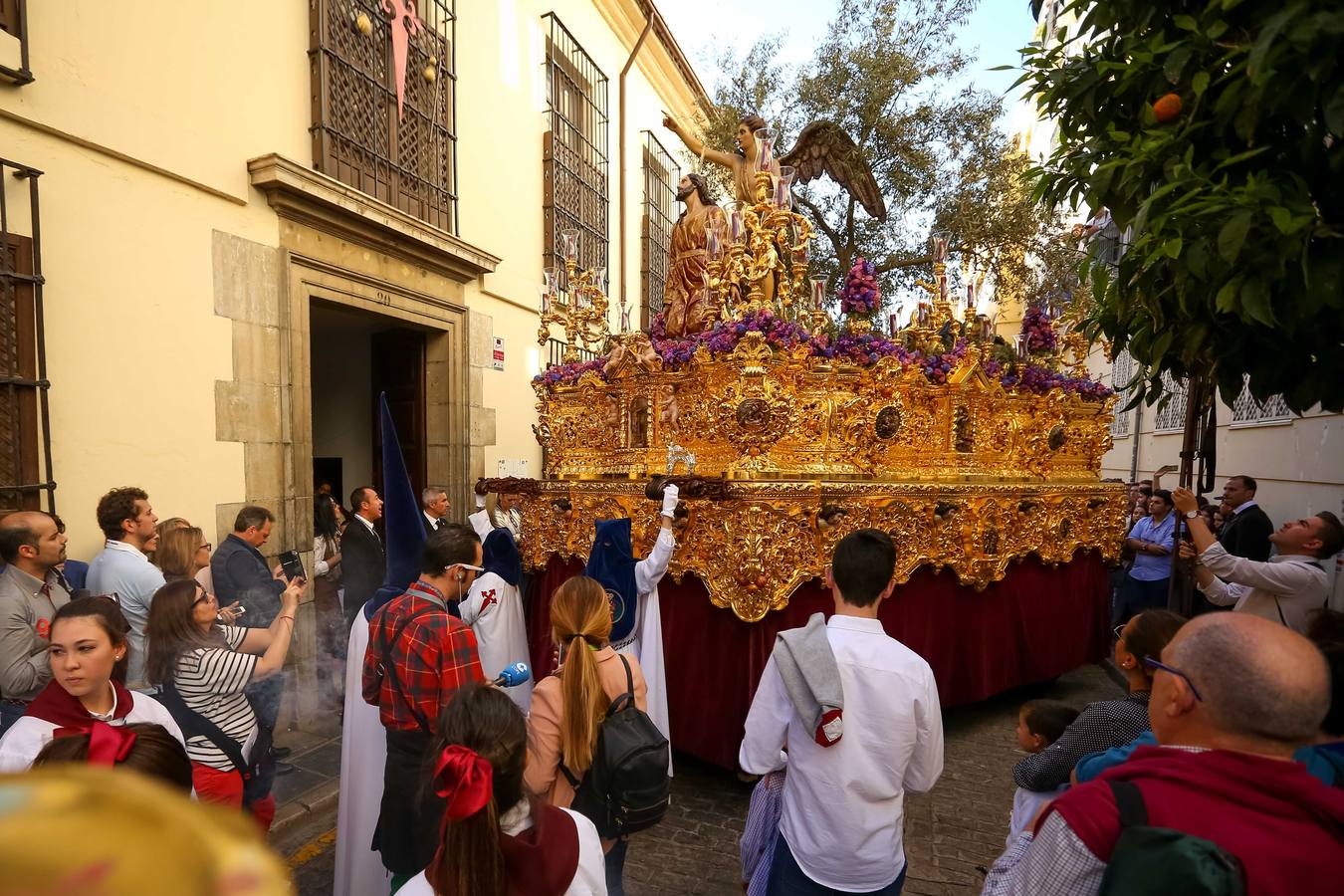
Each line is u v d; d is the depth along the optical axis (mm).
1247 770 1190
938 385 5051
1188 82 1943
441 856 1410
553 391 5793
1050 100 2336
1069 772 2139
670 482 3922
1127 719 2062
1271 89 1666
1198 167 1855
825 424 4426
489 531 4949
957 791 4242
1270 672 1235
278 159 5227
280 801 3920
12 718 2691
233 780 2607
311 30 5883
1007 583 5543
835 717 1906
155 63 4621
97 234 4289
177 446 4770
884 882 2029
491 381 8422
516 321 8953
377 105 6574
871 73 9570
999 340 5969
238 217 5230
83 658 1961
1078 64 2297
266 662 2709
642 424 4895
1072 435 6387
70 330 4133
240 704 2693
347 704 3025
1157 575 6496
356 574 5355
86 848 436
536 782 2236
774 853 2213
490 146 8391
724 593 4023
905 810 4004
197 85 4910
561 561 5332
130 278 4480
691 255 5352
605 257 11500
